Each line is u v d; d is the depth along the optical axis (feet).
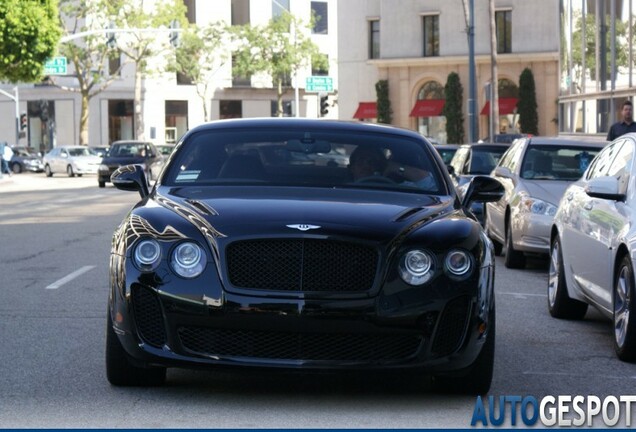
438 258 25.94
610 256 33.68
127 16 257.55
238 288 25.41
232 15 300.61
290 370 25.34
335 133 32.60
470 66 169.27
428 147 32.63
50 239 72.02
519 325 39.37
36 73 170.81
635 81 115.03
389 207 27.86
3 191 153.07
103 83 284.41
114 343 27.07
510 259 57.98
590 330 38.34
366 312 25.29
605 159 39.32
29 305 42.11
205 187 30.07
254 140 32.22
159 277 25.75
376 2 264.52
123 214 98.78
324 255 25.61
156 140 290.97
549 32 241.35
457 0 248.32
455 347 25.95
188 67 273.95
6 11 164.45
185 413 25.26
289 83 305.53
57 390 27.50
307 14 312.71
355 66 268.82
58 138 286.46
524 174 59.11
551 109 242.17
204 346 25.72
